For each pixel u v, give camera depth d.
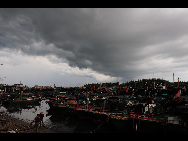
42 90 134.00
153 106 25.03
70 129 23.92
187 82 97.81
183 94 40.84
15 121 28.27
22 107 55.84
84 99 48.06
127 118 20.09
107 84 110.75
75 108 31.52
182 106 18.48
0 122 24.53
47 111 45.56
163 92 36.66
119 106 32.72
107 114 24.41
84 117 28.30
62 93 94.94
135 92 39.78
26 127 21.12
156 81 105.06
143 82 112.75
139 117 19.47
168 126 16.55
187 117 16.91
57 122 30.03
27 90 138.00
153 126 17.95
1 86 128.38
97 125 25.69
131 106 28.59
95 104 41.78
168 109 21.00
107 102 37.19
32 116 37.59
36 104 64.38
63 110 35.50
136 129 18.81
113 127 23.02
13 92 115.31
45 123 29.17
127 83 123.75
